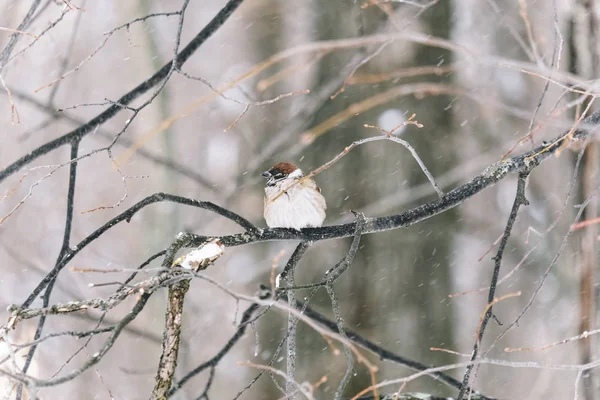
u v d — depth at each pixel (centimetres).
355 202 1294
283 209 873
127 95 770
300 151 1341
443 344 1272
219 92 520
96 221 2059
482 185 666
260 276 1605
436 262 1296
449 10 1281
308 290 1296
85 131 750
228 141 1838
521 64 543
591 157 818
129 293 503
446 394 1256
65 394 1516
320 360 1245
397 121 1283
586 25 826
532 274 1825
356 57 1229
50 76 1600
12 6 1110
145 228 1700
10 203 1719
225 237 605
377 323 1262
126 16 1692
